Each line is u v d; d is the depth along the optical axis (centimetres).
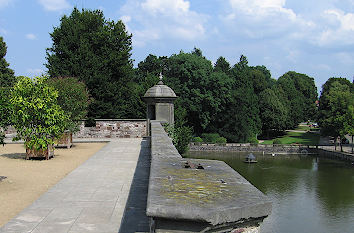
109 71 3822
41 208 696
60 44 3647
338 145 7056
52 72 3553
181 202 280
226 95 6450
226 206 276
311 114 10175
